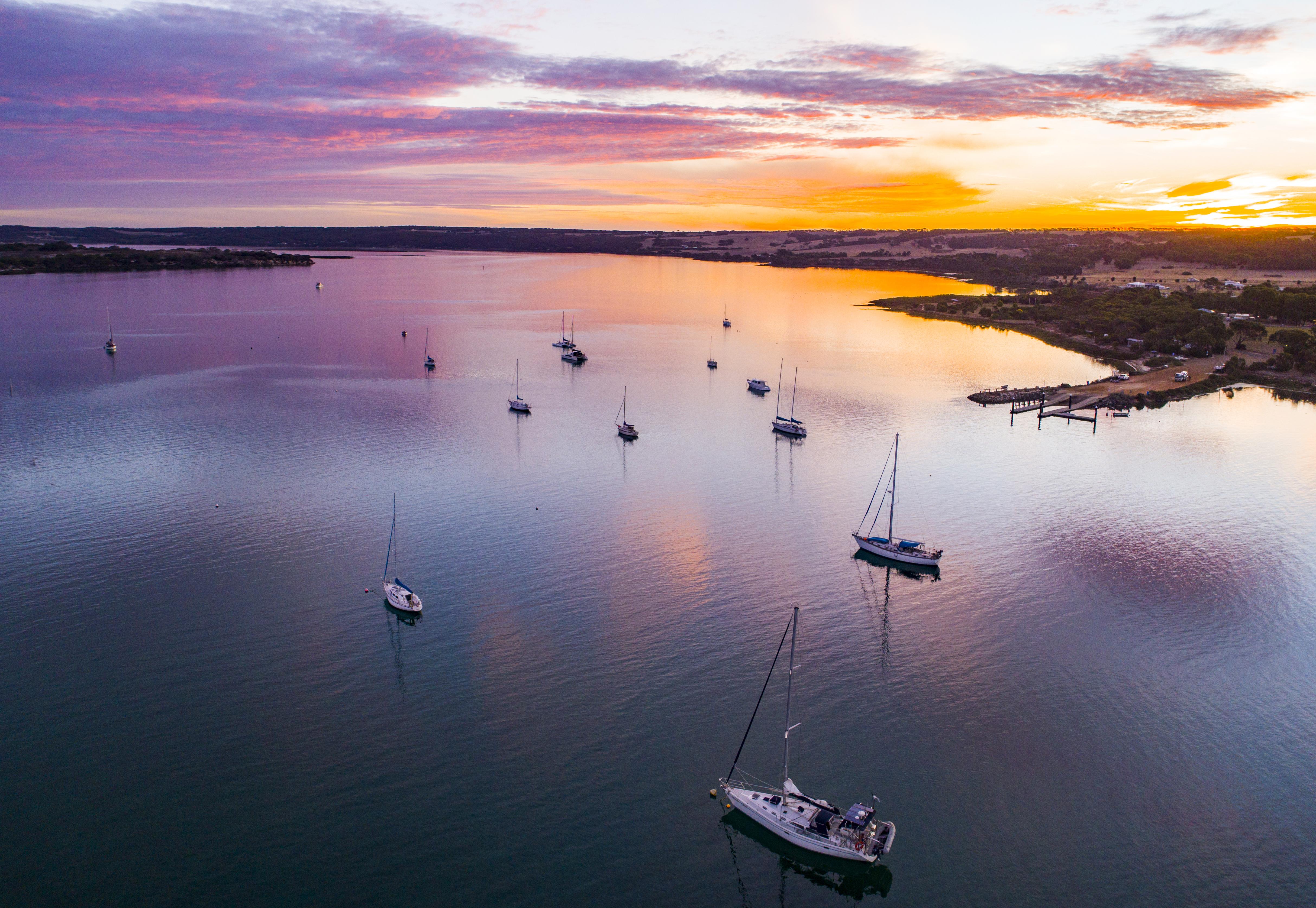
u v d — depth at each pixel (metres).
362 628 80.06
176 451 132.00
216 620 80.75
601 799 59.78
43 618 80.44
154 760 62.31
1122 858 55.59
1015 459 138.00
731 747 65.19
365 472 124.25
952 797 60.59
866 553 99.44
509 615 83.25
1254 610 86.44
